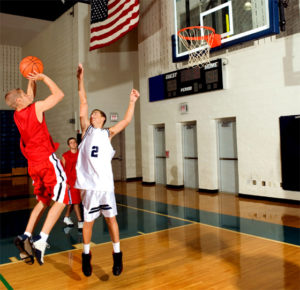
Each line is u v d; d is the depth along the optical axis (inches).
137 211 233.1
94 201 104.1
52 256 141.7
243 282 106.3
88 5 409.4
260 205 238.2
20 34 497.4
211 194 295.7
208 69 292.7
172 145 343.0
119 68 430.0
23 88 548.1
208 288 102.5
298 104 234.8
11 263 133.5
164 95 343.0
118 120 424.8
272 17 234.8
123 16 313.7
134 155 434.9
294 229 170.9
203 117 306.5
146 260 131.8
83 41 403.5
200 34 289.3
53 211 92.8
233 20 263.0
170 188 344.5
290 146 238.5
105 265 127.8
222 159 303.0
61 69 442.6
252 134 265.7
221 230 175.0
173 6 330.3
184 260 130.2
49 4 405.4
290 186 239.6
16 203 287.3
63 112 439.8
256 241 152.3
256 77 261.6
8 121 530.3
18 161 538.9
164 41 343.9
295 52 235.5
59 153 450.3
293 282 104.8
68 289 105.8
